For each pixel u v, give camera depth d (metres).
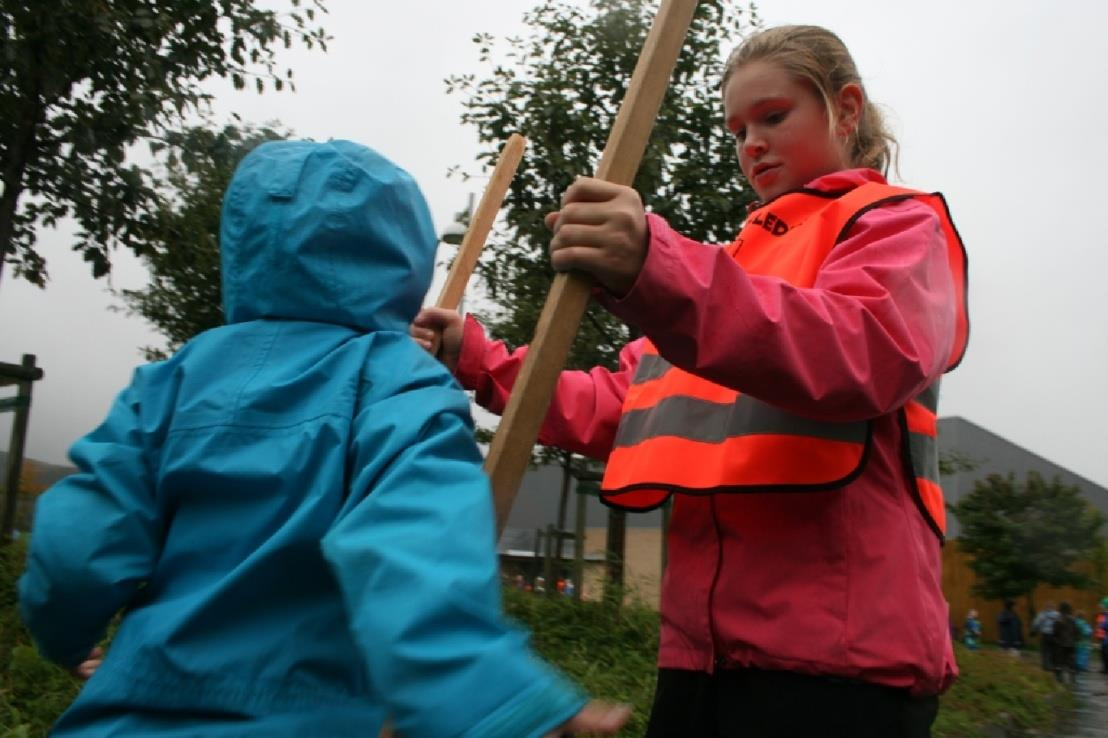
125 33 6.47
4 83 6.42
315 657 1.27
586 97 7.66
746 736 1.60
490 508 1.21
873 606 1.54
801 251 1.68
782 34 1.91
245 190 1.52
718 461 1.63
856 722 1.53
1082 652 26.56
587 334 7.98
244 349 1.46
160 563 1.39
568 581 9.71
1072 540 31.45
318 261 1.46
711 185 7.38
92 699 1.29
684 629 1.72
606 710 1.08
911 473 1.64
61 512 1.41
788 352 1.36
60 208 7.42
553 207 7.60
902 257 1.55
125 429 1.47
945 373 1.77
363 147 1.55
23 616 1.44
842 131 1.90
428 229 1.60
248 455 1.35
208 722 1.24
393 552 1.12
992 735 7.99
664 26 1.48
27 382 7.26
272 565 1.28
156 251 7.88
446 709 1.03
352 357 1.40
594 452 2.20
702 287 1.33
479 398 2.18
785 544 1.60
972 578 33.50
